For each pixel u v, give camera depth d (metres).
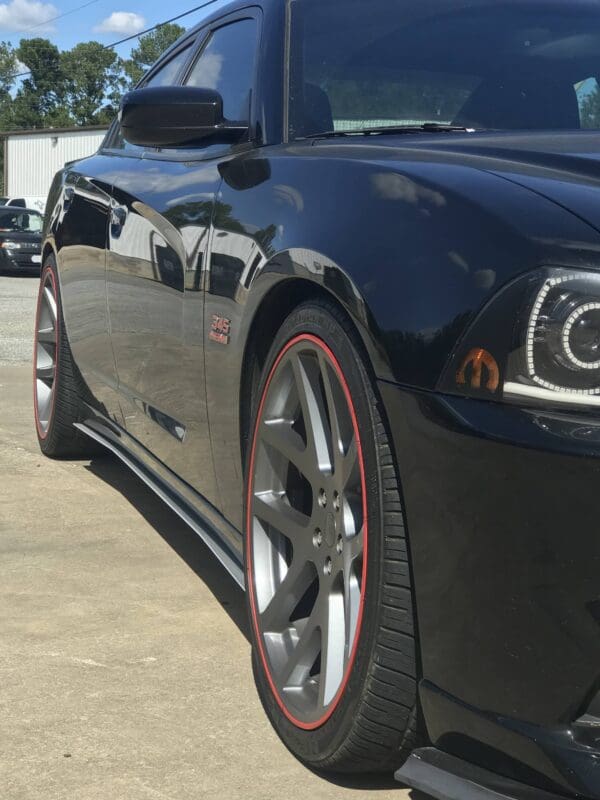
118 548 3.36
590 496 1.50
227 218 2.45
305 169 2.23
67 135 37.47
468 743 1.69
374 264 1.82
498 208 1.71
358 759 1.90
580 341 1.54
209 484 2.71
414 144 2.23
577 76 2.81
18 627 2.69
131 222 3.21
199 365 2.60
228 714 2.23
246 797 1.91
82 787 1.94
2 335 9.28
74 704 2.26
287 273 2.06
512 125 2.67
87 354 3.86
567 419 1.54
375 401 1.80
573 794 1.56
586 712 1.59
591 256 1.57
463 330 1.65
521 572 1.56
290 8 2.89
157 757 2.05
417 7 2.96
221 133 2.76
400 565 1.75
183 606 2.86
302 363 2.08
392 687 1.78
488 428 1.58
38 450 4.72
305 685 2.08
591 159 1.88
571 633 1.54
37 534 3.49
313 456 2.04
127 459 3.60
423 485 1.68
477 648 1.63
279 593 2.16
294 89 2.69
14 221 21.30
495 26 2.93
